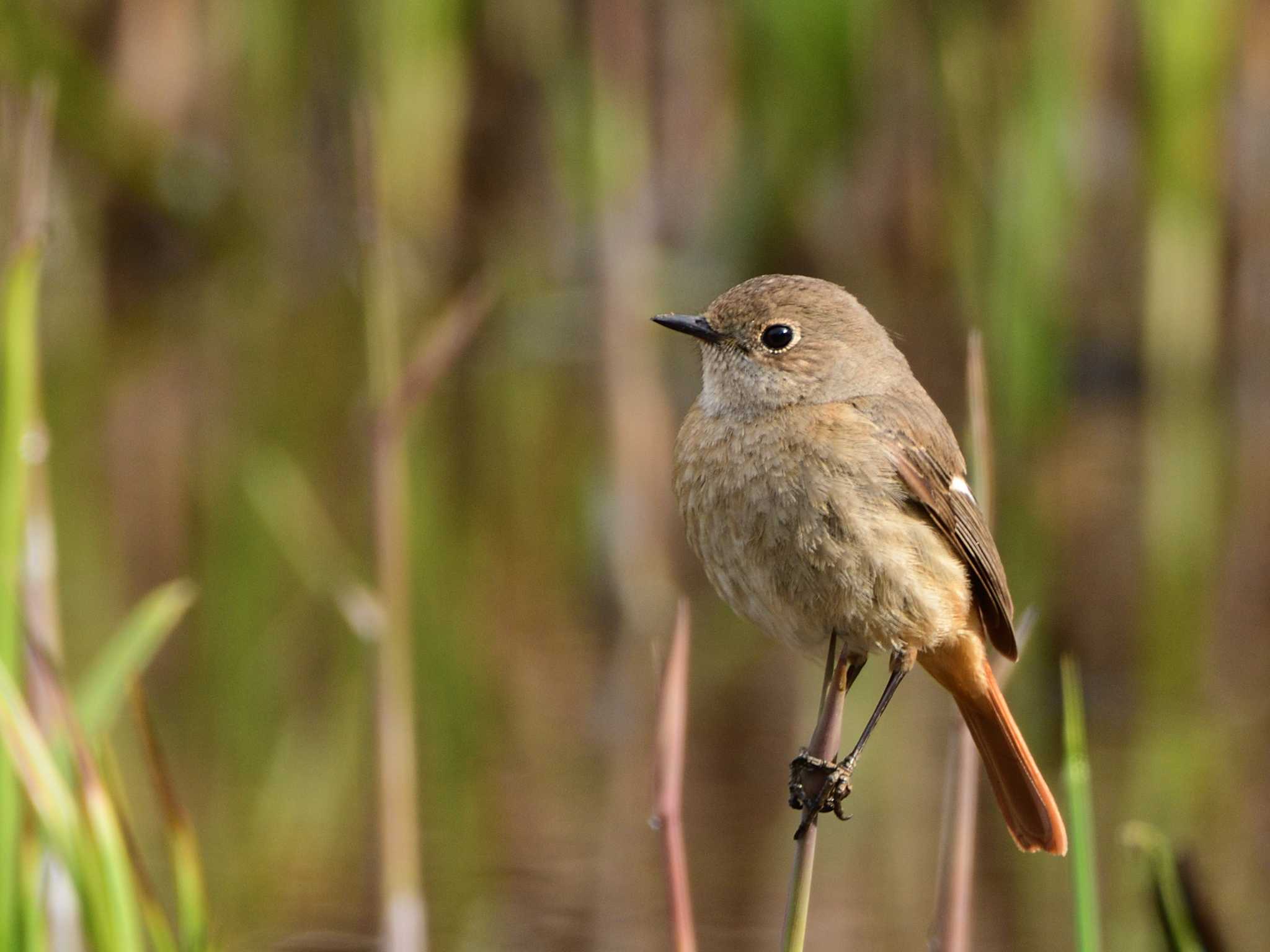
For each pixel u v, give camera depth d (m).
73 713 5.78
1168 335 17.00
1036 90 15.15
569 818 8.98
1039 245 15.29
